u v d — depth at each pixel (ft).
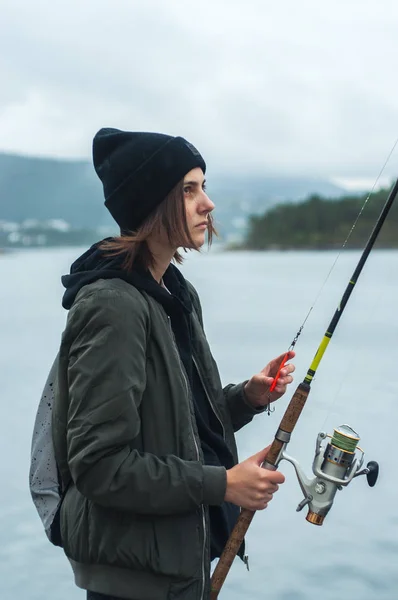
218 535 7.78
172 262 7.86
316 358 7.49
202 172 7.43
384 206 7.59
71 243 490.49
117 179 7.30
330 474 7.27
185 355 7.35
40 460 7.50
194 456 7.04
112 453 6.66
